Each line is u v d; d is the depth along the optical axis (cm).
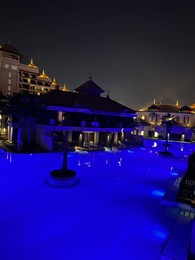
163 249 984
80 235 1130
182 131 6109
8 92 7512
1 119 4938
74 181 1966
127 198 1688
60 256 959
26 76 8688
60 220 1277
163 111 6569
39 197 1605
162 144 5069
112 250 1020
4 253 959
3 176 2052
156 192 1858
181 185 1638
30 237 1088
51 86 9350
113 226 1239
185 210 1466
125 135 4966
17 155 2948
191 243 944
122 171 2545
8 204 1453
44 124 3419
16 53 7706
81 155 3294
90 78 5016
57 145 3472
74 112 3800
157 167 2847
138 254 1002
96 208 1473
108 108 4331
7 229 1148
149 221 1312
